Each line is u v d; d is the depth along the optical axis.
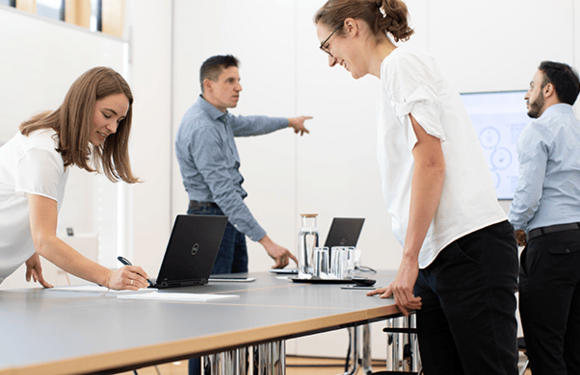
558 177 2.27
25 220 1.69
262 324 0.96
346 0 1.51
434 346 1.50
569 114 2.38
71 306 1.27
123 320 1.02
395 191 1.49
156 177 4.66
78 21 4.16
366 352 2.30
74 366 0.67
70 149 1.62
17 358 0.67
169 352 0.78
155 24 4.70
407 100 1.32
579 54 3.88
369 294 1.52
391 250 4.20
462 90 4.11
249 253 4.52
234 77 2.93
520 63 4.00
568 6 3.91
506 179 3.90
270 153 4.54
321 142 4.42
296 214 4.45
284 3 4.59
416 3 4.23
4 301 1.38
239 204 2.77
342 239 2.76
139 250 4.50
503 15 4.05
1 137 3.63
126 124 1.88
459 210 1.34
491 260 1.31
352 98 4.37
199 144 2.84
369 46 1.52
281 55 4.58
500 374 1.28
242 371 1.38
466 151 1.40
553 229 2.22
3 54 3.67
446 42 4.16
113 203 4.44
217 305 1.28
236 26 4.71
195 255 1.92
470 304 1.32
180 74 4.82
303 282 2.03
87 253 3.94
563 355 2.26
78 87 1.63
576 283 2.20
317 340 4.30
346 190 4.34
